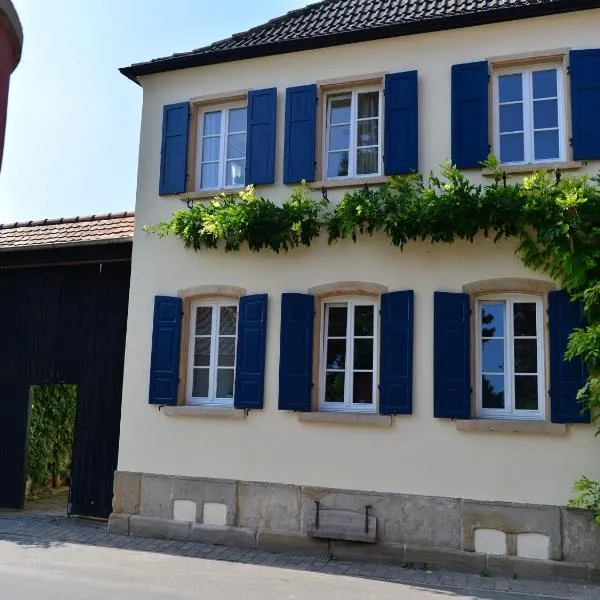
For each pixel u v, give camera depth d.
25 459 11.92
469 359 8.77
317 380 9.58
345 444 9.19
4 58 4.09
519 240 8.80
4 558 8.48
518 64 9.31
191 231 10.14
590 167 8.71
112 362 11.38
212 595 7.04
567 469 8.23
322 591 7.33
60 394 13.78
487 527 8.40
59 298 11.98
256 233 9.68
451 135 9.31
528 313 8.88
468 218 8.62
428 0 10.72
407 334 9.02
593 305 8.19
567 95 8.98
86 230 12.10
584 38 8.98
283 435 9.52
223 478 9.73
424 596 7.23
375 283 9.36
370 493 8.93
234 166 10.73
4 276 12.41
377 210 9.05
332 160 10.16
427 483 8.73
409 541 8.68
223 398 10.20
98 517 11.03
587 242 8.27
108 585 7.31
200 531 9.66
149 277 10.68
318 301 9.70
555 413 8.28
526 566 8.15
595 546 7.99
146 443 10.27
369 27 9.79
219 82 10.80
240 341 9.89
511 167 8.95
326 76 10.16
